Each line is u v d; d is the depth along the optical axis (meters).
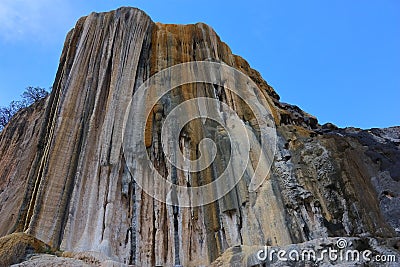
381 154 13.66
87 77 14.33
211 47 17.58
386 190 12.20
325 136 14.65
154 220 11.55
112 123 13.03
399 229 10.98
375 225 11.20
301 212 11.51
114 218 11.23
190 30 18.28
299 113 18.75
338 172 12.77
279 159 13.32
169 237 11.30
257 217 11.38
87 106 13.49
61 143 12.41
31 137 18.81
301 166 13.09
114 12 16.78
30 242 9.49
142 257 10.82
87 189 11.64
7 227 12.95
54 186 11.41
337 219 11.51
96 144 12.61
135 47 15.77
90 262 9.38
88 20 16.42
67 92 13.73
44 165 11.89
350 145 14.11
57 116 13.02
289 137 14.35
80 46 15.47
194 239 11.48
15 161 17.94
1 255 8.84
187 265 10.92
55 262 8.62
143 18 17.02
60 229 10.70
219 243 11.22
